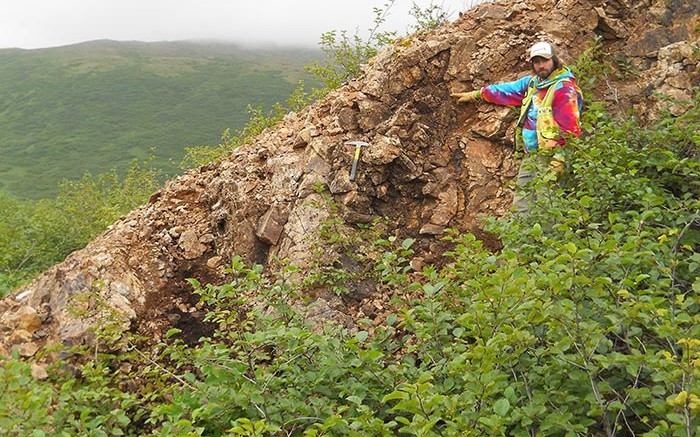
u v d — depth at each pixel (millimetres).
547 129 5258
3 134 121500
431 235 5754
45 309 5383
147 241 6180
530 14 6695
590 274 3580
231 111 143625
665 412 2963
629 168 5027
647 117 6074
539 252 4301
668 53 6301
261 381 3746
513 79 6227
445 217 5801
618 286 3500
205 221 6418
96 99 142750
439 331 3873
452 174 5965
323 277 5270
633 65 6418
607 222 4672
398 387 3588
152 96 149875
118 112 136000
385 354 4258
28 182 94875
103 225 13383
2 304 5559
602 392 3189
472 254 4172
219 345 3877
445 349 3557
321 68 11320
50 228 13062
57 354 4941
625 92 6234
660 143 5375
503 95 5938
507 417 3104
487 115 6090
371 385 3791
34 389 3686
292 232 5742
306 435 3312
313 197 5828
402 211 5918
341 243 5504
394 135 6027
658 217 4426
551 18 6582
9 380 3594
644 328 3729
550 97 5367
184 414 3756
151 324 5461
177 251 6164
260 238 5887
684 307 3273
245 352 3951
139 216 6504
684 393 2682
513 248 4359
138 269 5879
